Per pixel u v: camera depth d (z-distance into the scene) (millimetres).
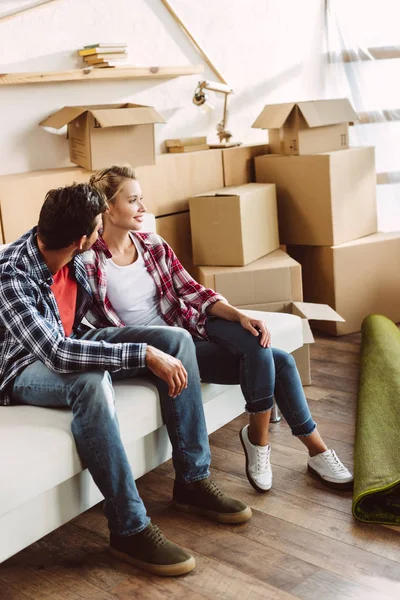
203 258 3391
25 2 3188
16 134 3219
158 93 3787
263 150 3998
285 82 4418
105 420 1853
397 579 1862
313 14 4363
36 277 1981
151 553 1920
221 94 4098
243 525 2139
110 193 2279
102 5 3480
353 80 4320
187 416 2109
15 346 2023
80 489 1917
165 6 3762
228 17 4070
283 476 2416
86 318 2359
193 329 2371
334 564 1938
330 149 3734
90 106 3184
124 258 2375
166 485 2404
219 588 1859
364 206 3811
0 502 1640
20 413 1961
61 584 1902
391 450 2293
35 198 3023
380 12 4168
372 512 2125
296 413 2324
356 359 3453
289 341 2635
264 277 3242
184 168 3613
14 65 3188
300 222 3762
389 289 3852
